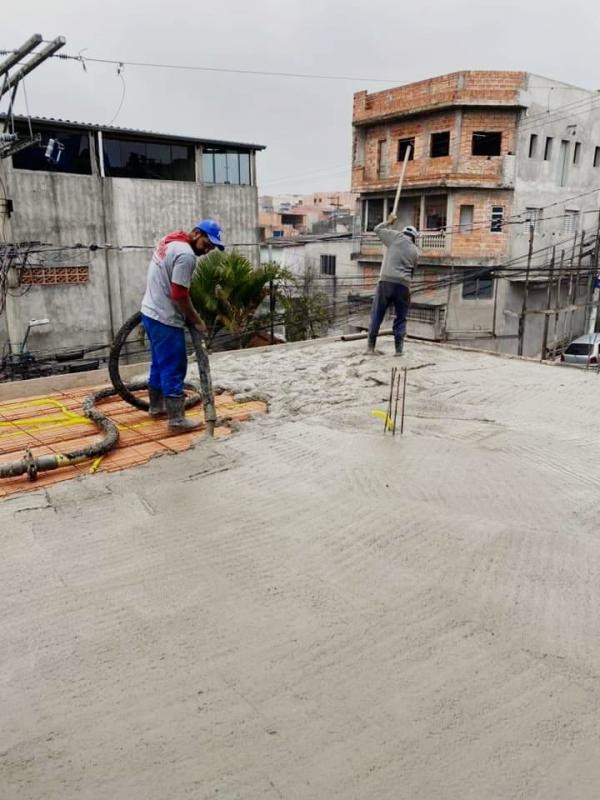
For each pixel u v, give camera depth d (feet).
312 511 11.93
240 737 6.75
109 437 15.35
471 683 7.58
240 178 61.82
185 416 17.85
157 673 7.71
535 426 17.63
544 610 9.00
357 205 90.17
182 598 9.24
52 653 8.04
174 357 16.08
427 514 11.73
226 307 51.03
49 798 6.01
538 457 14.96
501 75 71.87
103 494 12.68
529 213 77.97
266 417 17.84
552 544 10.81
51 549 10.56
